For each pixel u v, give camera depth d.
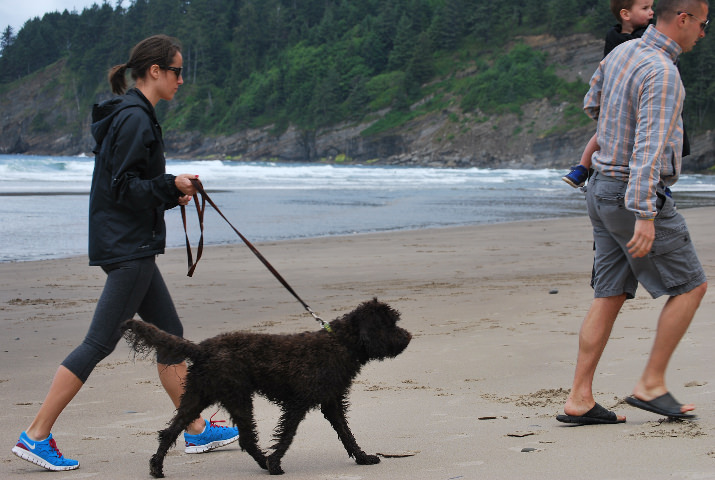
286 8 162.75
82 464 3.77
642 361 5.59
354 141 122.25
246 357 3.55
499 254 14.52
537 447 3.71
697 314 7.07
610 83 4.01
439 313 8.31
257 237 18.09
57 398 3.69
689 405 4.01
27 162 47.16
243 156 132.62
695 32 3.87
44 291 10.57
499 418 4.37
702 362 5.31
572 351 6.17
